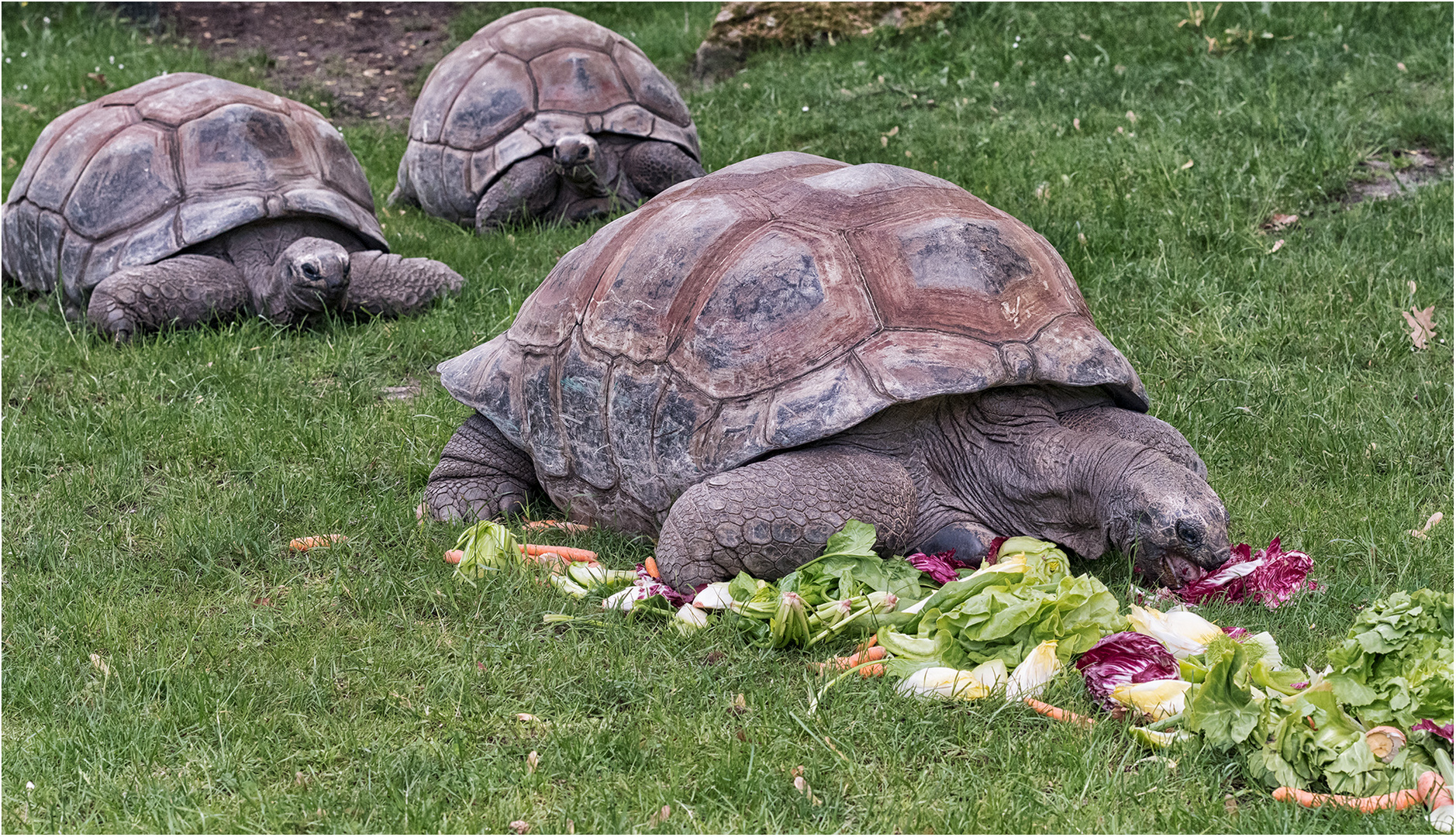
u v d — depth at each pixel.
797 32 23.91
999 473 7.87
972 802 5.69
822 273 7.68
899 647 6.77
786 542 7.22
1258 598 7.51
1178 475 7.38
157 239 13.33
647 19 27.45
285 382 11.95
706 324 7.74
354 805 5.85
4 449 10.28
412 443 10.45
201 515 9.11
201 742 6.41
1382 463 10.03
